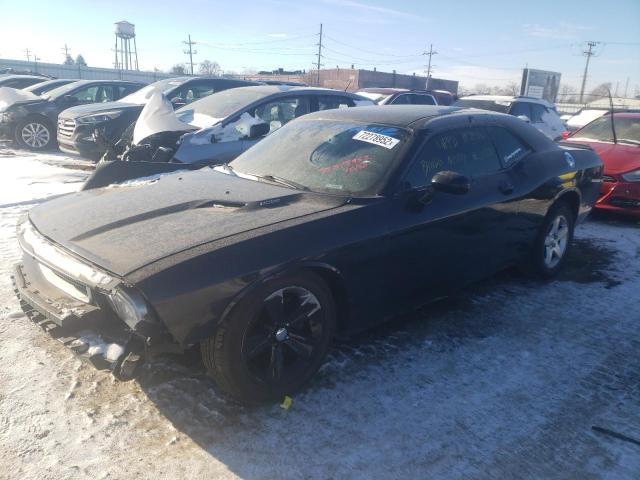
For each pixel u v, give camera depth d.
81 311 2.67
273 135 4.41
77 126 10.05
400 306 3.51
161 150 6.17
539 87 33.97
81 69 45.09
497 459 2.57
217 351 2.63
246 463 2.48
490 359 3.46
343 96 8.24
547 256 4.79
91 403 2.85
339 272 3.00
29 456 2.46
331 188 3.43
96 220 3.06
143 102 10.71
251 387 2.76
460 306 4.26
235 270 2.57
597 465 2.56
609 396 3.11
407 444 2.65
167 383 3.05
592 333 3.88
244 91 7.68
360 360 3.39
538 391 3.13
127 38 70.50
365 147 3.68
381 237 3.17
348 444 2.63
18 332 3.54
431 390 3.10
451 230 3.64
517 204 4.19
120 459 2.47
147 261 2.50
